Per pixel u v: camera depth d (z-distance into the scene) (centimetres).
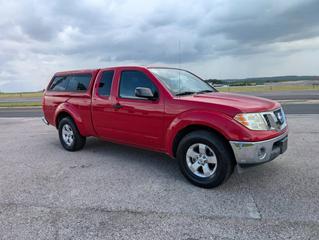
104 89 536
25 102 3045
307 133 741
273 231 281
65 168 507
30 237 282
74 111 596
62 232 290
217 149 375
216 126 368
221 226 293
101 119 539
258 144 358
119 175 460
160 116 435
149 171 477
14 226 304
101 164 524
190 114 395
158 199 363
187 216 317
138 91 435
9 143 761
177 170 479
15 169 510
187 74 555
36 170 500
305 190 376
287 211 321
